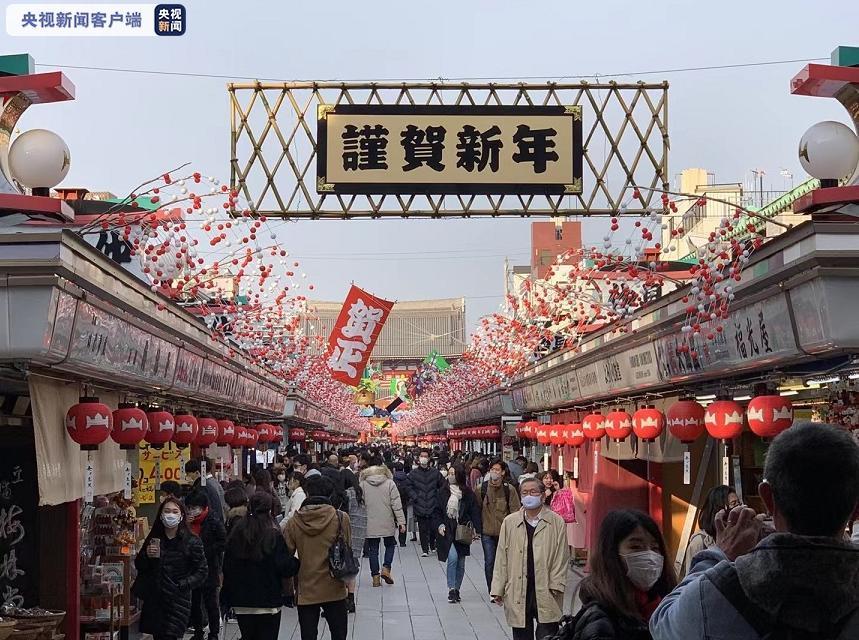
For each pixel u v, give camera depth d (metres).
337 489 12.34
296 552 9.30
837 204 6.24
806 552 2.64
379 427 107.38
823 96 6.90
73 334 6.45
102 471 8.73
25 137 6.98
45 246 5.87
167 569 8.95
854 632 2.64
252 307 13.56
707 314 7.63
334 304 86.88
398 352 105.38
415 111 12.70
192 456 14.77
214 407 16.22
